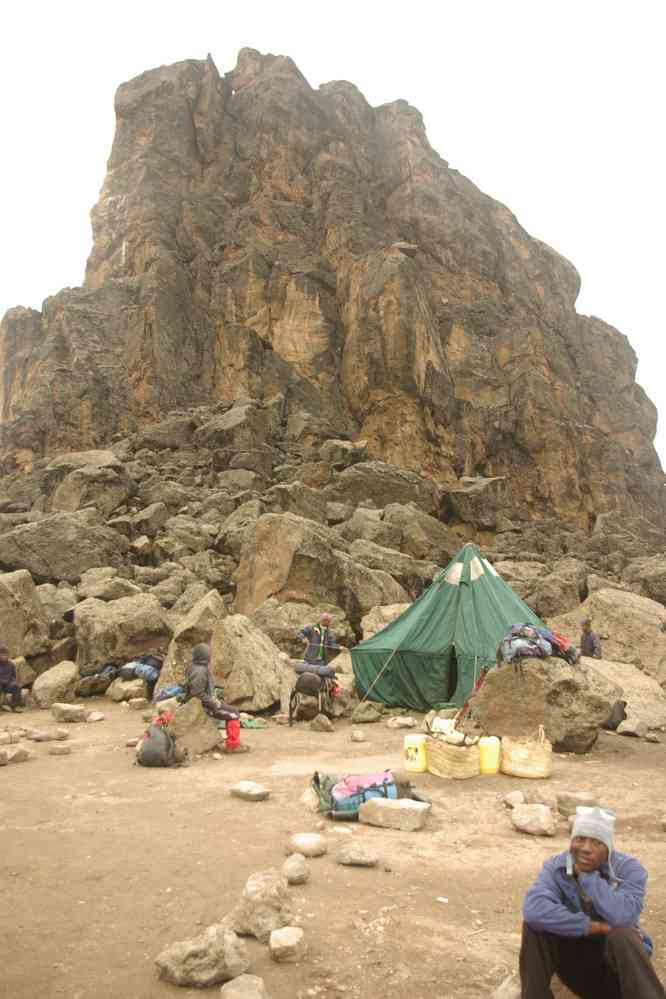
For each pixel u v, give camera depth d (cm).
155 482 3130
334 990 402
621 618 1769
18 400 4378
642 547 4019
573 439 4797
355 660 1445
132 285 4500
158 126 5228
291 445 3925
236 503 3006
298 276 4725
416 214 5550
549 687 1050
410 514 2897
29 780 866
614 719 1239
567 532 4250
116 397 4016
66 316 4303
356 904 510
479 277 5516
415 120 6209
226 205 5206
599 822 341
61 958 433
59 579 2208
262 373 4353
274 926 462
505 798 784
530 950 339
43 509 3092
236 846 627
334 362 4616
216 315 4597
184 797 791
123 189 5062
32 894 524
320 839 619
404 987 404
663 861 617
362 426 4406
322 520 2920
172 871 567
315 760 989
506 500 4328
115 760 980
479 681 1109
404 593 2100
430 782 876
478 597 1408
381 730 1224
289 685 1388
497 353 5159
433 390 4409
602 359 6028
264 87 5750
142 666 1542
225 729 1115
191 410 3984
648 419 6131
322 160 5575
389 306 4484
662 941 461
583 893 337
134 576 2275
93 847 624
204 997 392
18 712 1416
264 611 1845
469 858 612
